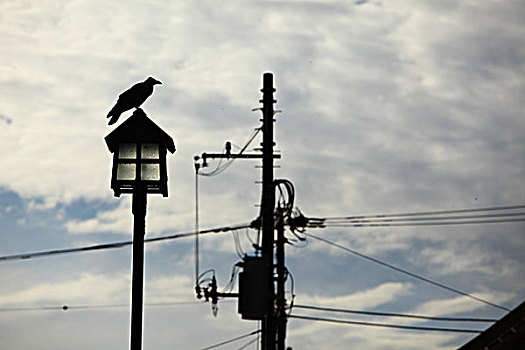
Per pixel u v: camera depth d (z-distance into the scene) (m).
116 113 13.08
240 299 20.14
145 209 12.70
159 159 12.83
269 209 21.22
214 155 22.27
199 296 21.75
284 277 22.44
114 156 12.80
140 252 12.40
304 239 22.62
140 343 11.84
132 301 12.07
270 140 22.42
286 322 22.50
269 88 22.84
